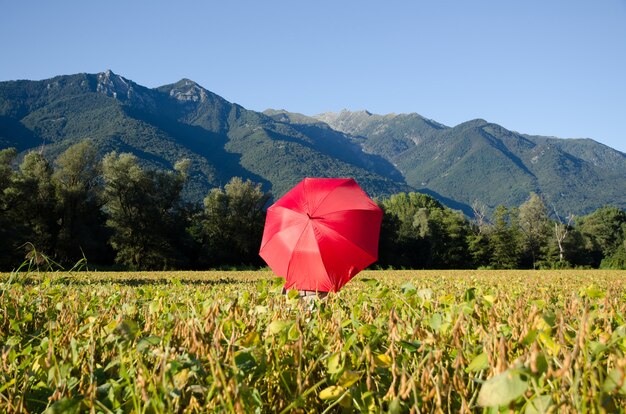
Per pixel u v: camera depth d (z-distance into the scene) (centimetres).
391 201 13375
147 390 192
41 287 539
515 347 246
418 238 9388
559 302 527
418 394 191
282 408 207
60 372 221
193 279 2980
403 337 279
